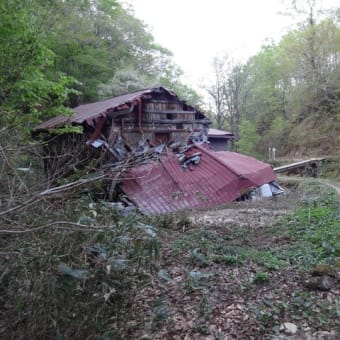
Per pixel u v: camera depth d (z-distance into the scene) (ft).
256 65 125.18
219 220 29.55
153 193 39.50
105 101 54.54
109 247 8.52
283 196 45.44
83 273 7.62
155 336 11.06
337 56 90.89
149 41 100.01
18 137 10.66
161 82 95.66
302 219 25.90
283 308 12.67
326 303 12.87
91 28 79.10
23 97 28.94
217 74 126.82
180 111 51.80
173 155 44.73
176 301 13.28
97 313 8.62
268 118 116.78
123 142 43.98
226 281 15.24
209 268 16.92
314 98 95.35
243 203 40.40
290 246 20.24
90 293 8.34
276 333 11.26
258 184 44.27
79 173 9.37
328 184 53.26
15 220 8.23
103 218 9.33
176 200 39.83
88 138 43.21
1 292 8.75
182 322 11.93
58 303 7.98
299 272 15.98
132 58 93.81
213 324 11.83
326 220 24.53
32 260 7.82
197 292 14.01
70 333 8.31
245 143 107.04
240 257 18.30
